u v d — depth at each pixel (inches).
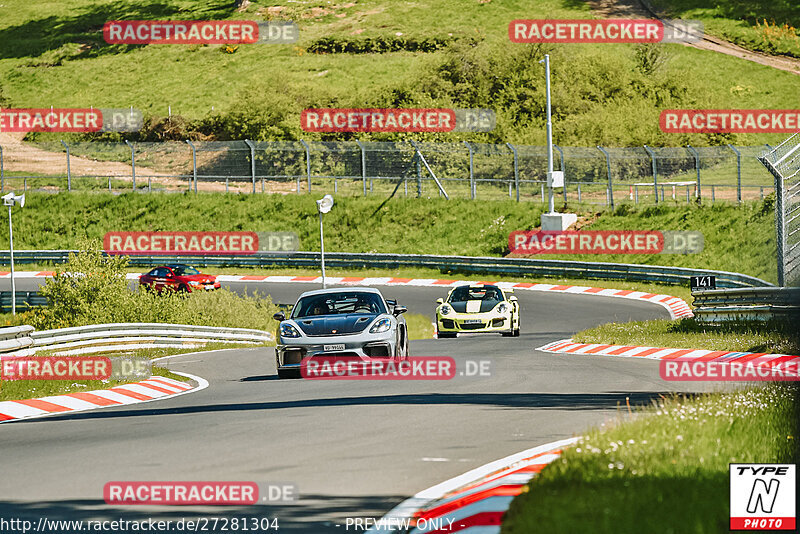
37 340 3230.8
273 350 3695.9
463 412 1817.2
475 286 4079.7
